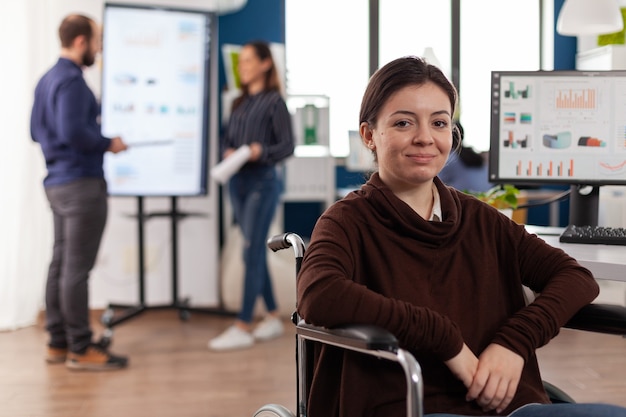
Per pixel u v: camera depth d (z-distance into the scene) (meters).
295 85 5.95
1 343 4.20
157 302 5.02
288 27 5.92
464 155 3.79
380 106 1.45
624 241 1.91
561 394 1.60
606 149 2.19
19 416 2.97
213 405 3.09
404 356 1.15
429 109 1.42
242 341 4.08
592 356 3.89
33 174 4.63
